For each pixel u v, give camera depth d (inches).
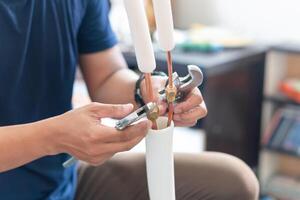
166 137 28.3
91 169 41.2
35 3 34.8
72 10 37.4
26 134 27.5
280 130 74.9
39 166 36.4
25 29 34.2
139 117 27.7
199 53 64.0
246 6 75.8
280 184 77.3
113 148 27.3
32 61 35.5
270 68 72.9
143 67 27.2
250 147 75.1
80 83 57.6
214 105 63.9
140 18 25.8
